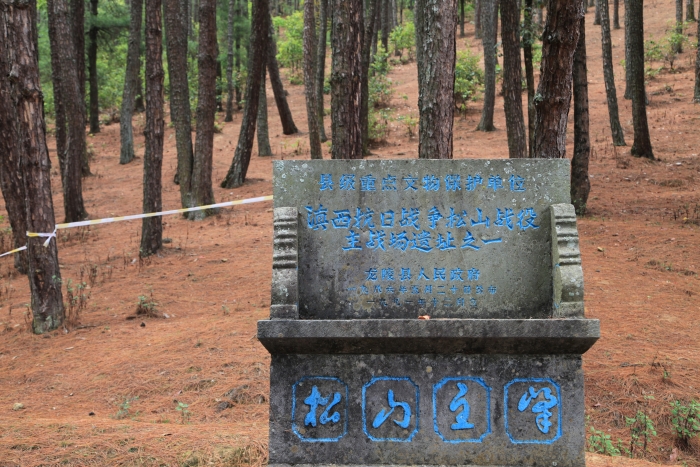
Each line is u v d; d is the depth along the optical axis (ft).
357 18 27.99
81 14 62.59
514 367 12.42
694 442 16.89
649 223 36.06
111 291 31.22
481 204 13.16
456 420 12.40
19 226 37.58
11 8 24.95
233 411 18.40
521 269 13.12
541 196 13.19
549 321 11.89
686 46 89.25
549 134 23.00
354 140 28.27
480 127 65.26
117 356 22.79
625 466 14.20
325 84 94.27
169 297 29.76
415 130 66.69
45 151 26.32
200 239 40.65
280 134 76.02
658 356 20.77
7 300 32.04
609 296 25.77
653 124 61.05
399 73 104.17
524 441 12.37
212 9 45.88
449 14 24.45
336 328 11.93
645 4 122.42
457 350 12.31
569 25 21.88
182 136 46.93
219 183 56.65
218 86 95.20
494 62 64.44
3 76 34.65
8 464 13.20
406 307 13.09
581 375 12.41
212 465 13.23
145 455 13.55
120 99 99.30
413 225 13.15
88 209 53.93
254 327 24.52
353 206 13.15
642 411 18.06
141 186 61.41
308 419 12.44
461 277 13.12
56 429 15.34
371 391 12.44
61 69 49.32
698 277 27.66
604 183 46.21
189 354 22.31
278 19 139.03
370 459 12.39
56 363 22.70
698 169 47.62
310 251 13.12
